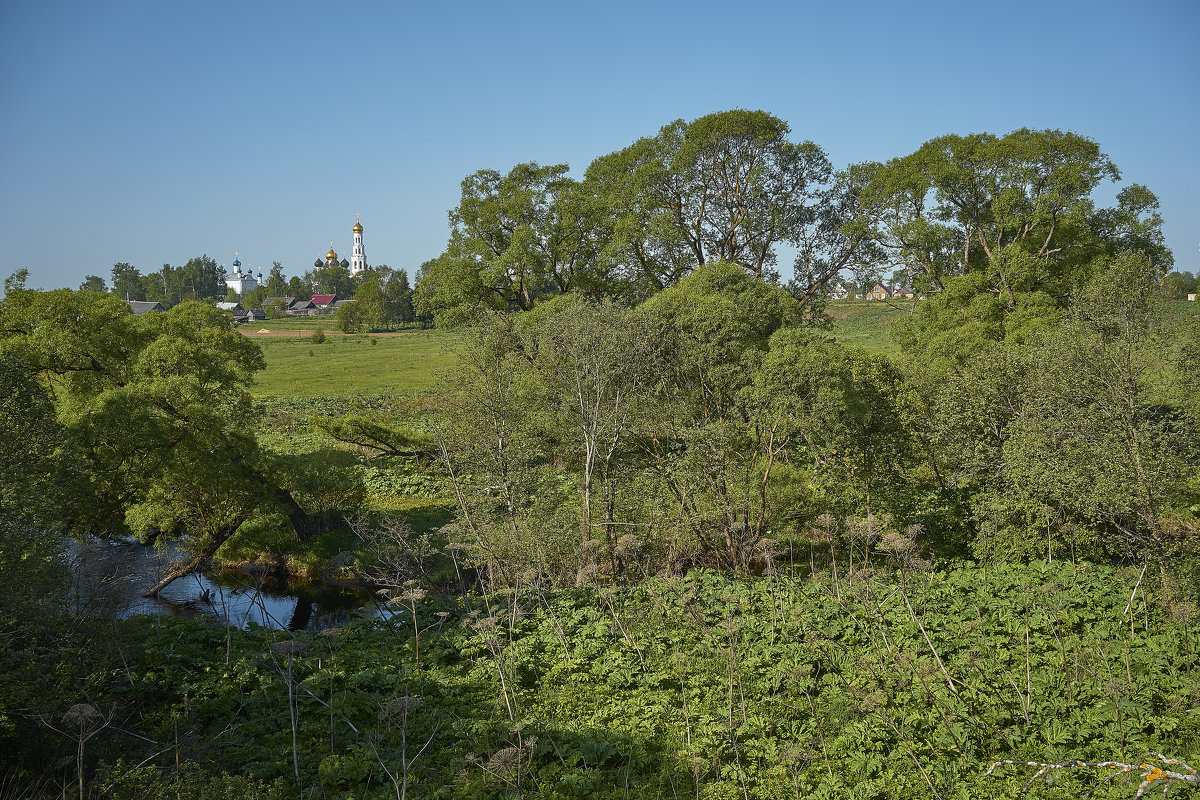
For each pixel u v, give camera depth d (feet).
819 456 79.41
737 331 78.95
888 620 54.54
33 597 38.75
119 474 74.08
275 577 88.43
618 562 75.82
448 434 90.79
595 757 40.19
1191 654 46.01
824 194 150.61
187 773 33.50
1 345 76.23
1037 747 38.75
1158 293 90.58
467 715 45.91
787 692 46.29
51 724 37.11
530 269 136.67
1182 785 33.96
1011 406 75.41
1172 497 62.44
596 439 74.33
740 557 77.41
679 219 147.13
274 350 324.19
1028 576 61.21
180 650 52.39
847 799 35.94
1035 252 135.85
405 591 54.80
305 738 43.16
